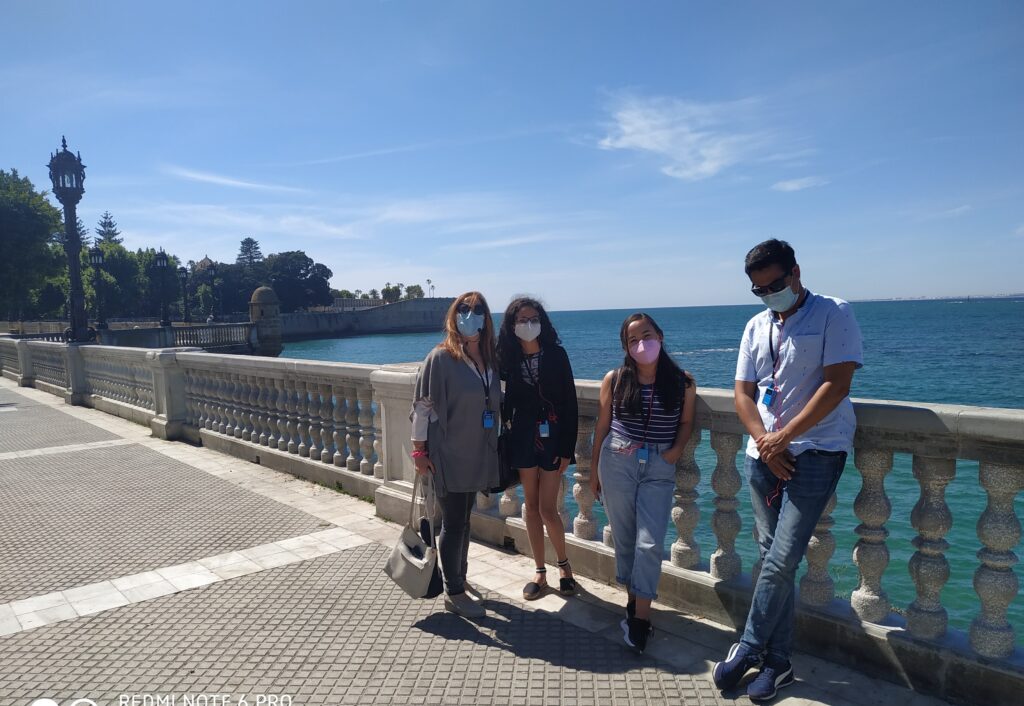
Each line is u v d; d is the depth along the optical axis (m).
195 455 8.59
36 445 9.37
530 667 3.26
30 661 3.37
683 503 3.90
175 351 9.73
